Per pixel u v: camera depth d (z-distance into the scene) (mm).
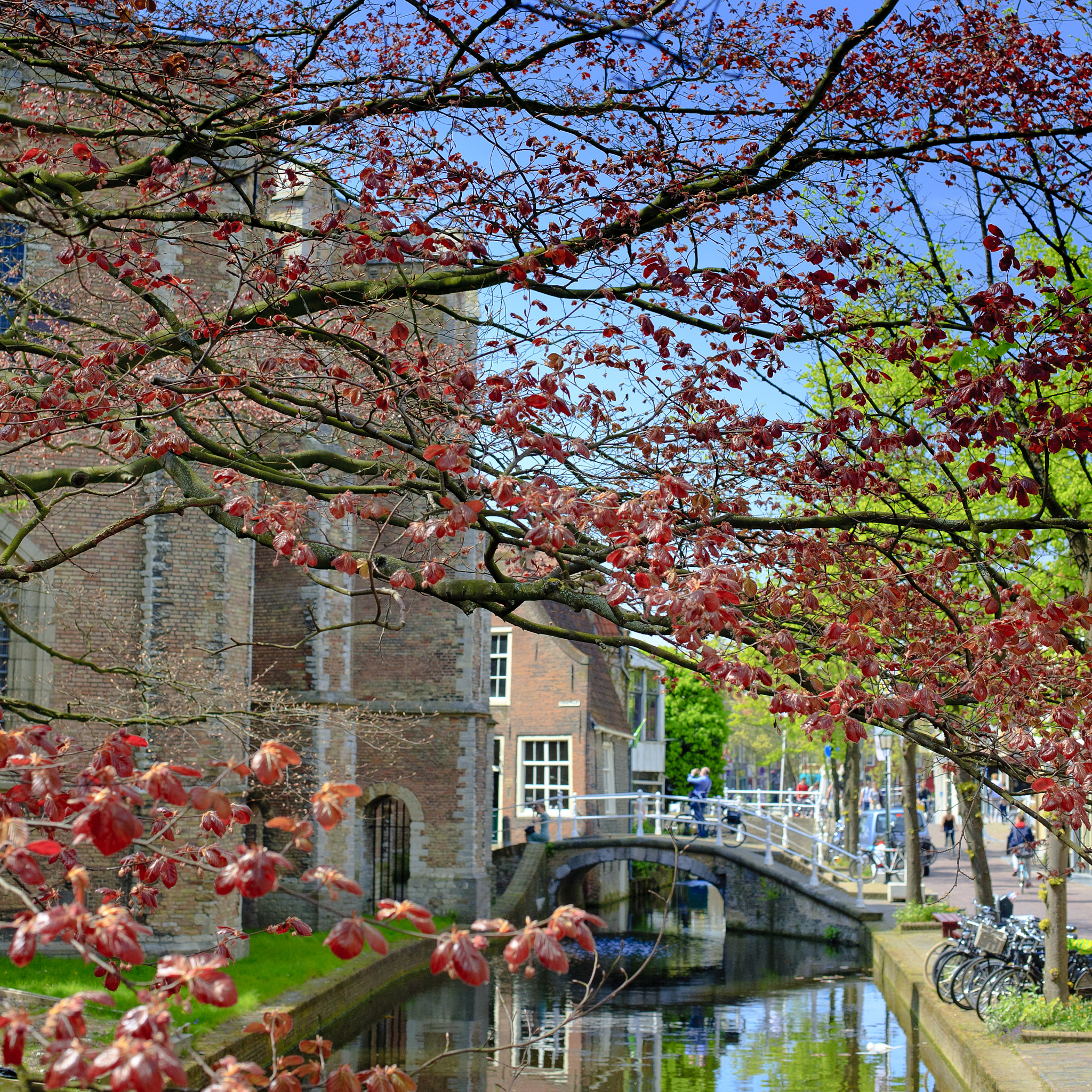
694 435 7242
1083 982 14414
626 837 33625
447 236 6953
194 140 7801
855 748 35156
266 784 3268
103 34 8484
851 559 7297
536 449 6809
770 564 6988
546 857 34000
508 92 7387
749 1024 18797
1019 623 5922
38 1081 3096
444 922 26844
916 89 7609
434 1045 16750
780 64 7590
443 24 7094
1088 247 10234
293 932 4633
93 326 8297
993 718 6621
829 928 30109
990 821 49531
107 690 17219
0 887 2967
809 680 5590
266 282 7965
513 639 42250
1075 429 6648
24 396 7473
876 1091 14250
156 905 5301
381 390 6980
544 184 7660
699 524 5996
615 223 7477
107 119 10344
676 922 36844
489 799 29875
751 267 7258
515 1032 17812
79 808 3887
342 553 6887
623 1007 20281
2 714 7445
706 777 41344
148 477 17672
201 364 6891
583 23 6672
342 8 8156
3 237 13672
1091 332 6402
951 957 16531
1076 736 5672
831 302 6977
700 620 4695
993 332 6480
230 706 16500
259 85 8453
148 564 17719
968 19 7457
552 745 41406
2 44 7977
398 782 27766
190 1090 2756
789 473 7480
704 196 7387
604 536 5578
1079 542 11445
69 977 14188
